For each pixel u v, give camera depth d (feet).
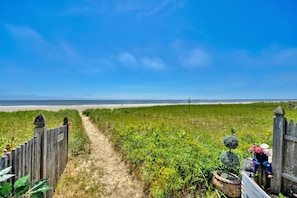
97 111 73.41
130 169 15.96
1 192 3.79
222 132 31.48
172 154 14.21
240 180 10.86
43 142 9.43
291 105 92.73
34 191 4.24
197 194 11.17
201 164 12.53
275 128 9.97
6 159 5.78
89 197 11.76
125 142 20.08
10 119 43.75
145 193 12.25
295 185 9.26
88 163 17.70
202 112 78.13
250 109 94.17
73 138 23.38
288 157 9.54
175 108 107.14
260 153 10.41
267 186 10.37
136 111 81.66
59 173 13.82
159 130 22.90
